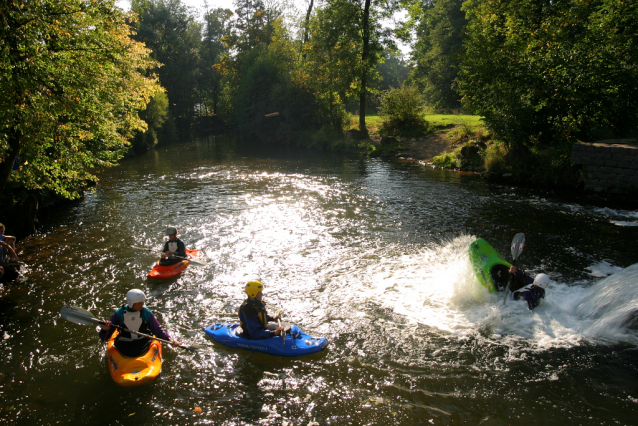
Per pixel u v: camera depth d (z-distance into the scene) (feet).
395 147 95.04
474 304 24.70
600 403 16.88
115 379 17.67
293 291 27.12
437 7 141.69
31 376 18.72
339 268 30.73
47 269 30.17
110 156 51.06
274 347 20.34
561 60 60.29
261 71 136.98
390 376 18.69
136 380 17.62
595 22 63.82
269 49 142.41
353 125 124.88
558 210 45.78
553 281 27.73
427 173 71.00
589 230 38.63
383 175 69.62
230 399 17.30
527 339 21.27
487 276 24.86
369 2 104.06
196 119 198.70
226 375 18.83
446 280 28.19
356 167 78.79
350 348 20.84
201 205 49.47
